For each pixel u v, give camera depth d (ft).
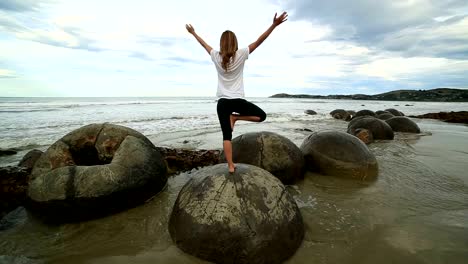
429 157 26.94
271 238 10.22
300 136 40.47
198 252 10.48
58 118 54.54
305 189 17.93
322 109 131.03
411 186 18.61
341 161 19.67
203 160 24.07
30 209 13.94
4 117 53.78
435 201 16.26
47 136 35.60
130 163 15.14
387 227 13.17
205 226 10.45
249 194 10.98
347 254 11.08
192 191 11.86
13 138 34.09
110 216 14.37
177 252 10.96
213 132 42.96
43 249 11.69
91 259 10.97
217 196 10.99
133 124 50.60
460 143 35.45
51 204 13.16
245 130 46.60
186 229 10.91
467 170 22.48
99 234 12.78
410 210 15.05
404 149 30.68
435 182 19.47
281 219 10.78
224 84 12.35
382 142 35.35
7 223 13.79
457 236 12.30
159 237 12.34
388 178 20.06
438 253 11.03
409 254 11.02
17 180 17.52
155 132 42.11
